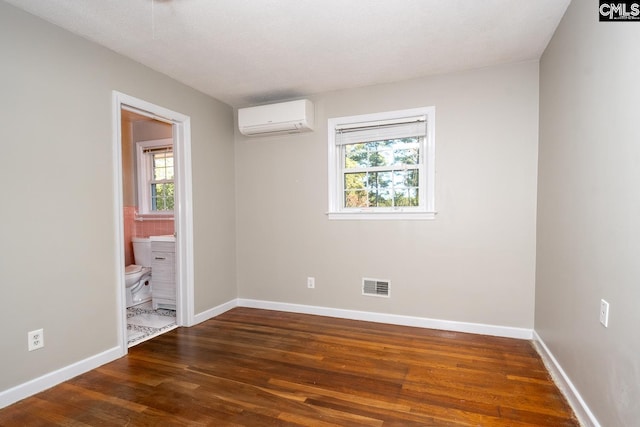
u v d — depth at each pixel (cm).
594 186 158
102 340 234
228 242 365
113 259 243
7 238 184
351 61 266
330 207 334
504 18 206
